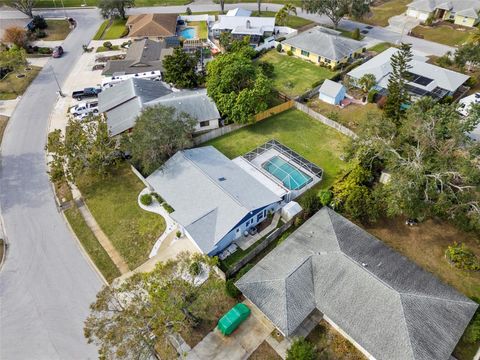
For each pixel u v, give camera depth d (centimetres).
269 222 4275
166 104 5647
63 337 3309
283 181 4634
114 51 8250
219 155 4962
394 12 9962
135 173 4956
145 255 3938
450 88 6141
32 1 9700
